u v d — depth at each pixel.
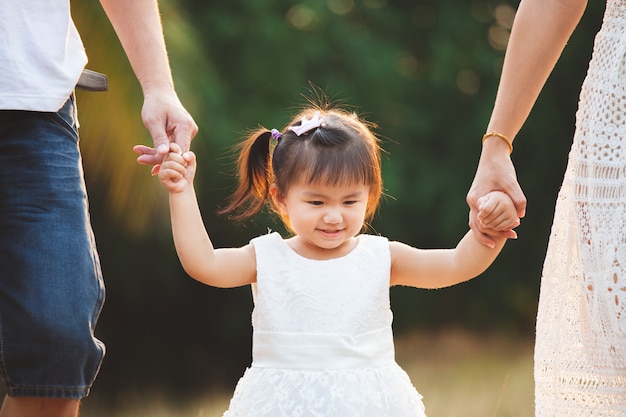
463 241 3.73
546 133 12.70
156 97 3.71
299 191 3.65
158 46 3.80
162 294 11.41
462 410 7.79
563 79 12.66
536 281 13.09
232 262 3.68
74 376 3.28
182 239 3.59
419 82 12.21
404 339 12.59
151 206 9.03
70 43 3.48
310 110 3.94
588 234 3.46
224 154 10.29
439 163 12.30
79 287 3.28
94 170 8.77
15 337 3.24
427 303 12.92
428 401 8.23
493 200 3.64
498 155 3.73
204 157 10.22
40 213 3.32
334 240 3.64
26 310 3.22
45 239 3.29
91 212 9.76
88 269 3.32
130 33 3.78
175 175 3.56
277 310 3.62
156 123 3.66
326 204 3.63
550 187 12.92
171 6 9.79
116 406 10.90
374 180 3.72
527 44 3.70
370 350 3.60
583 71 12.63
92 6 8.27
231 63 11.15
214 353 11.95
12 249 3.29
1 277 3.29
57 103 3.34
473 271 3.72
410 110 12.11
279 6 11.42
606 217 3.40
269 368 3.59
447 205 12.25
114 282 10.91
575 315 3.58
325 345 3.56
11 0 3.32
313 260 3.68
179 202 3.59
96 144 8.64
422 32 12.42
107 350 11.50
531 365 10.59
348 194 3.64
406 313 12.83
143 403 11.06
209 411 10.33
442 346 12.09
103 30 8.30
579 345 3.56
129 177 8.83
